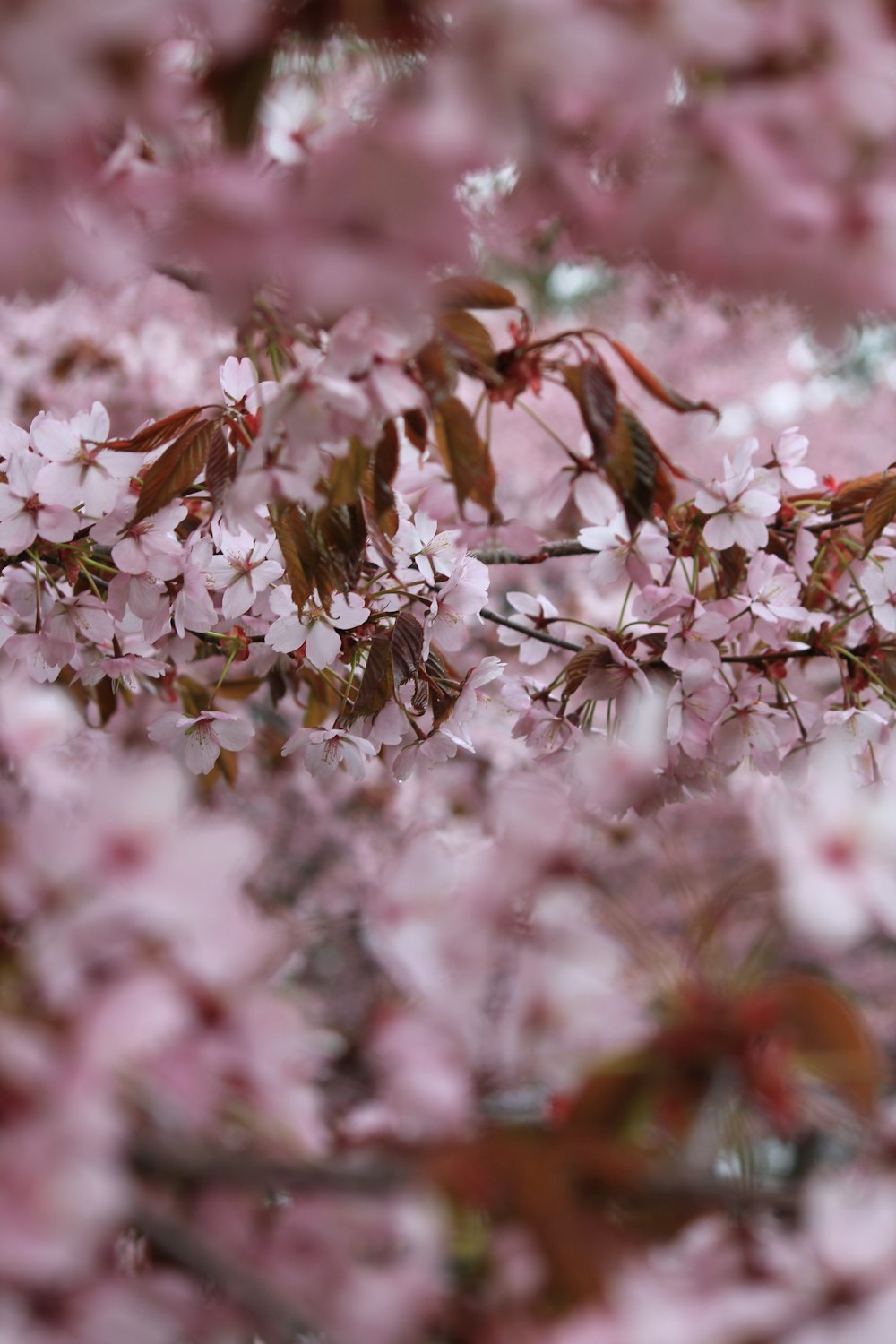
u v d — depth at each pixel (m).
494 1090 0.61
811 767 1.59
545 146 0.59
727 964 0.63
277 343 1.00
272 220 0.55
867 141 0.57
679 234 0.61
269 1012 0.55
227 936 0.54
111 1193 0.47
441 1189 0.52
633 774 0.79
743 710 1.63
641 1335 0.50
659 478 1.12
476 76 0.53
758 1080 0.57
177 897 0.53
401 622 1.49
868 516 1.52
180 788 0.56
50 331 4.20
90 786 0.58
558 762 1.71
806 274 0.61
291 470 0.98
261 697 3.05
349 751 1.60
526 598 1.84
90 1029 0.49
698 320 7.44
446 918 0.63
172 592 1.57
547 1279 0.53
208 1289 0.58
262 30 0.58
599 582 1.62
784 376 7.89
